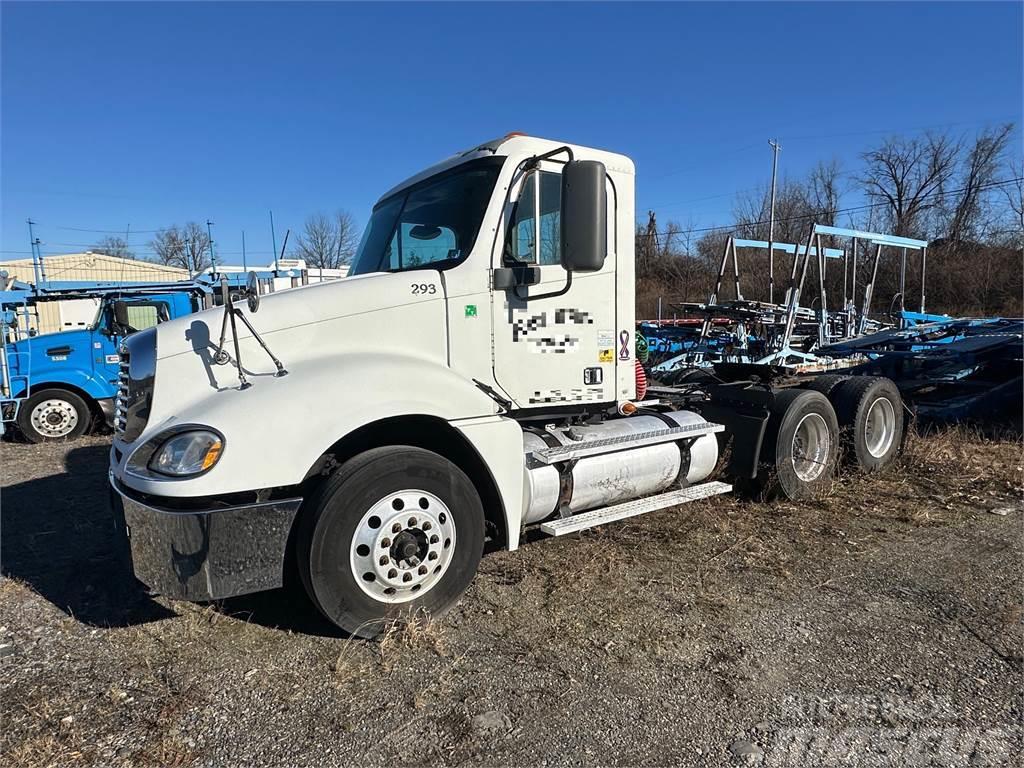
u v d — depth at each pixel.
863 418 6.34
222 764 2.53
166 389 3.39
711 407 5.82
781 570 4.27
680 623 3.58
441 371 3.75
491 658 3.25
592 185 3.57
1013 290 30.69
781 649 3.31
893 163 43.97
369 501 3.30
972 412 8.58
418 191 4.57
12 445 10.01
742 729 2.71
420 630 3.38
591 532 4.98
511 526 3.82
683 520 5.24
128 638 3.50
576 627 3.54
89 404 10.66
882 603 3.81
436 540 3.50
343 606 3.29
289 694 2.97
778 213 42.75
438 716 2.80
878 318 20.11
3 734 2.71
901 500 5.77
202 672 3.16
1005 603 3.80
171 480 2.99
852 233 11.20
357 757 2.56
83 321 10.73
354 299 3.78
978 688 2.97
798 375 7.88
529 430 4.46
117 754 2.58
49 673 3.17
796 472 5.72
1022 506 5.60
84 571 4.47
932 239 40.12
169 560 3.06
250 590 3.15
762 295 26.70
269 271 8.20
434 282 3.95
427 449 3.72
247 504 3.14
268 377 3.43
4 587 4.21
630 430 4.71
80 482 7.27
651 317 38.22
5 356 9.98
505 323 4.17
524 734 2.69
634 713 2.81
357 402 3.35
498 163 4.12
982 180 39.53
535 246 4.25
